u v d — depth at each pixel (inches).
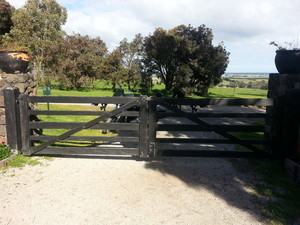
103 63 1095.6
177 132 292.0
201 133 287.7
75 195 130.0
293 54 180.7
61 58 1069.1
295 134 163.8
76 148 184.7
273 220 110.0
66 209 116.5
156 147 203.9
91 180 149.2
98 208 118.0
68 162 179.3
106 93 855.7
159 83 1152.8
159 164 179.8
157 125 181.9
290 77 179.5
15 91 180.9
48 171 161.3
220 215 114.0
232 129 185.9
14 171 159.0
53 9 1149.1
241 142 184.9
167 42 984.3
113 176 156.2
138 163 180.9
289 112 164.4
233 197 131.3
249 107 593.3
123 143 232.4
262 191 136.9
